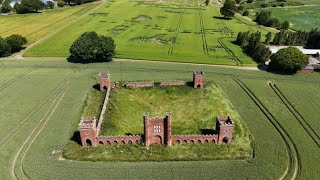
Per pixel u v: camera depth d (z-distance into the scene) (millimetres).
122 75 137625
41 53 166125
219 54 166000
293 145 89250
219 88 125000
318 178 76688
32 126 98250
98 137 87938
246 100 115500
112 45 151000
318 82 131750
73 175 77375
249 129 96625
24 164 81000
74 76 136750
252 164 81500
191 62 153750
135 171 79188
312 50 168375
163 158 83875
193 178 76688
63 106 110562
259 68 147750
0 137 92562
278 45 180875
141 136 89250
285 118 102875
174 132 96000
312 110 108000
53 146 88375
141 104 113812
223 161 82875
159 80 132250
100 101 114000
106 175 77562
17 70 143625
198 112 107938
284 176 77812
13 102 113375
